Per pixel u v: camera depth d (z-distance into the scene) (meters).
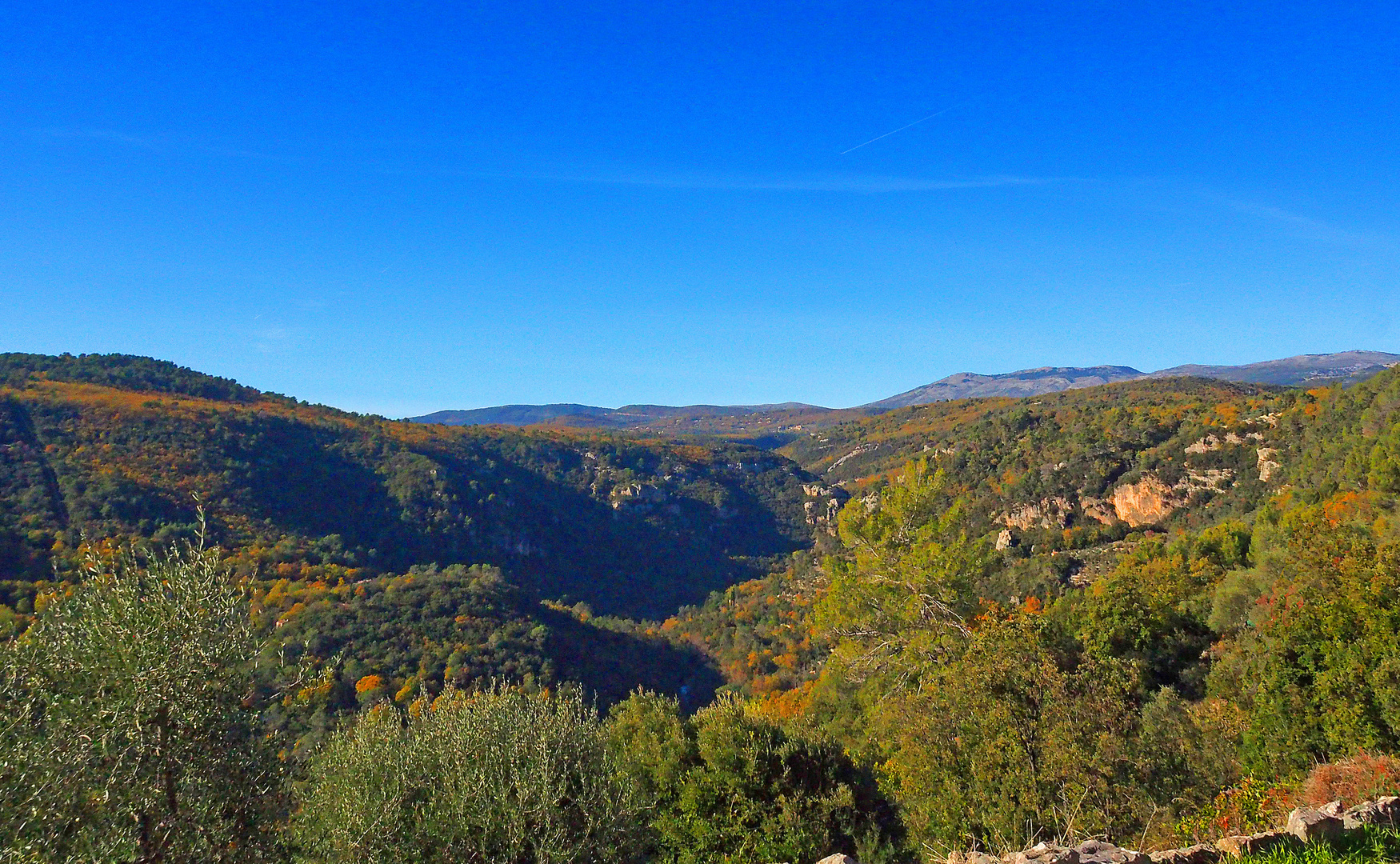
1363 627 10.47
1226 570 31.05
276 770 6.53
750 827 10.80
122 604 5.98
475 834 7.68
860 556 23.44
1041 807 8.84
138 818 5.63
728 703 12.33
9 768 5.14
